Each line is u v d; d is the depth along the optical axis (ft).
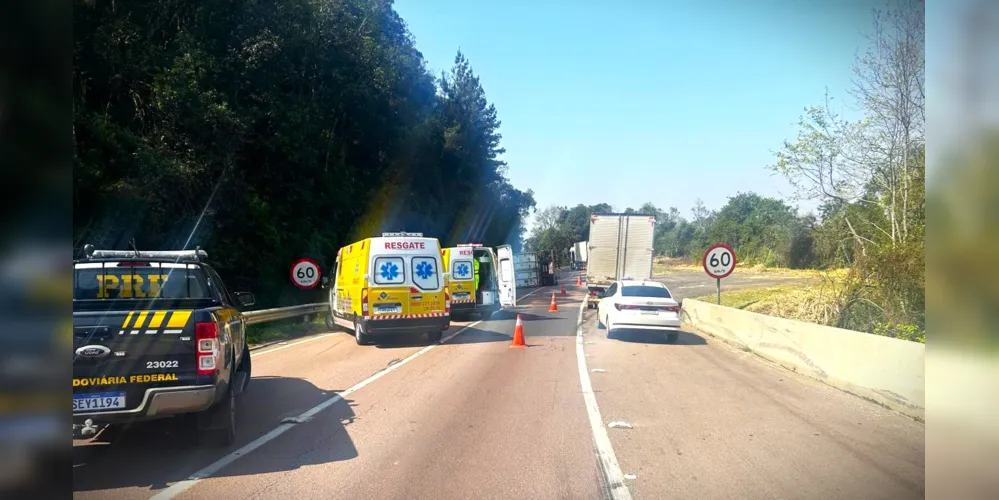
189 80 71.77
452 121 200.54
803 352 38.40
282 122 94.53
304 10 100.22
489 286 84.12
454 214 194.18
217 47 85.10
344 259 64.69
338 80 115.65
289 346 55.21
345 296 61.93
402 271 54.03
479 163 218.38
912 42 50.65
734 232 238.68
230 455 21.81
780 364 41.47
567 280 228.63
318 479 19.25
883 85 52.90
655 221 90.84
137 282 24.50
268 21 90.94
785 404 29.71
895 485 18.47
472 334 62.95
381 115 131.23
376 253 53.78
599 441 23.35
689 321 70.44
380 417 27.37
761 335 46.01
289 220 101.96
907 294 48.88
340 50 112.57
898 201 54.13
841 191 58.34
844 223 59.72
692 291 115.24
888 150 54.85
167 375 19.75
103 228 63.00
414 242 54.80
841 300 54.85
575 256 297.33
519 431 24.84
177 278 24.91
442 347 52.65
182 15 81.76
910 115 51.83
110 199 61.93
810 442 23.17
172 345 19.89
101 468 20.35
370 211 129.29
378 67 125.18
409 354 48.39
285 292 96.94
